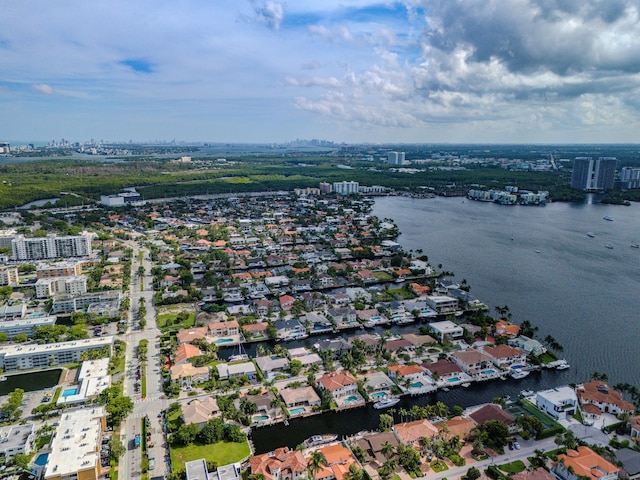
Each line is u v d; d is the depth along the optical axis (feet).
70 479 594.24
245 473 642.22
